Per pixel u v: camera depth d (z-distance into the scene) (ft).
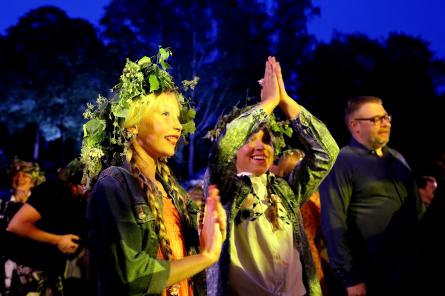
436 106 80.84
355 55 91.04
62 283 14.02
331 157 8.68
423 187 16.55
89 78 103.91
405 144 76.38
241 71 103.30
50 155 103.04
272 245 8.11
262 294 7.89
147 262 6.50
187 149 75.25
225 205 8.26
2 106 102.68
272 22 106.32
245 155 8.61
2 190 26.76
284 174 12.50
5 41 104.63
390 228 12.14
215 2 105.70
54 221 13.80
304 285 8.29
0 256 14.56
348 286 11.99
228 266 7.95
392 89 85.25
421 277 11.92
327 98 90.68
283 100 8.60
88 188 7.65
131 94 7.30
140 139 7.39
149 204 6.98
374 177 12.26
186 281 7.56
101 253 6.53
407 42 89.86
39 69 102.94
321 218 12.48
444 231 11.72
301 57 102.73
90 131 7.50
